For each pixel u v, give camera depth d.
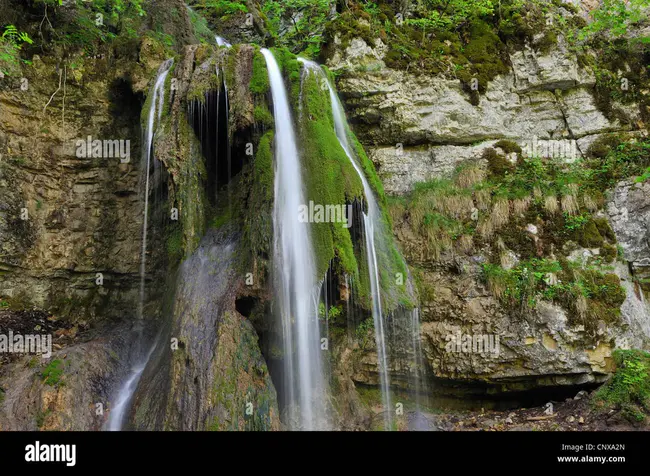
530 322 6.65
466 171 7.89
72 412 5.24
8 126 7.09
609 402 6.19
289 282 5.54
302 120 6.29
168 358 5.33
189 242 6.10
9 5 7.44
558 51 8.17
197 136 6.45
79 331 7.10
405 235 7.53
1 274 6.90
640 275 7.33
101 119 7.93
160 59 8.00
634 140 7.89
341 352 6.10
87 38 8.12
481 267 7.05
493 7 8.84
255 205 5.75
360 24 8.25
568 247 7.17
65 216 7.55
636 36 8.61
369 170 7.07
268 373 5.28
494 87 8.28
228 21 11.44
